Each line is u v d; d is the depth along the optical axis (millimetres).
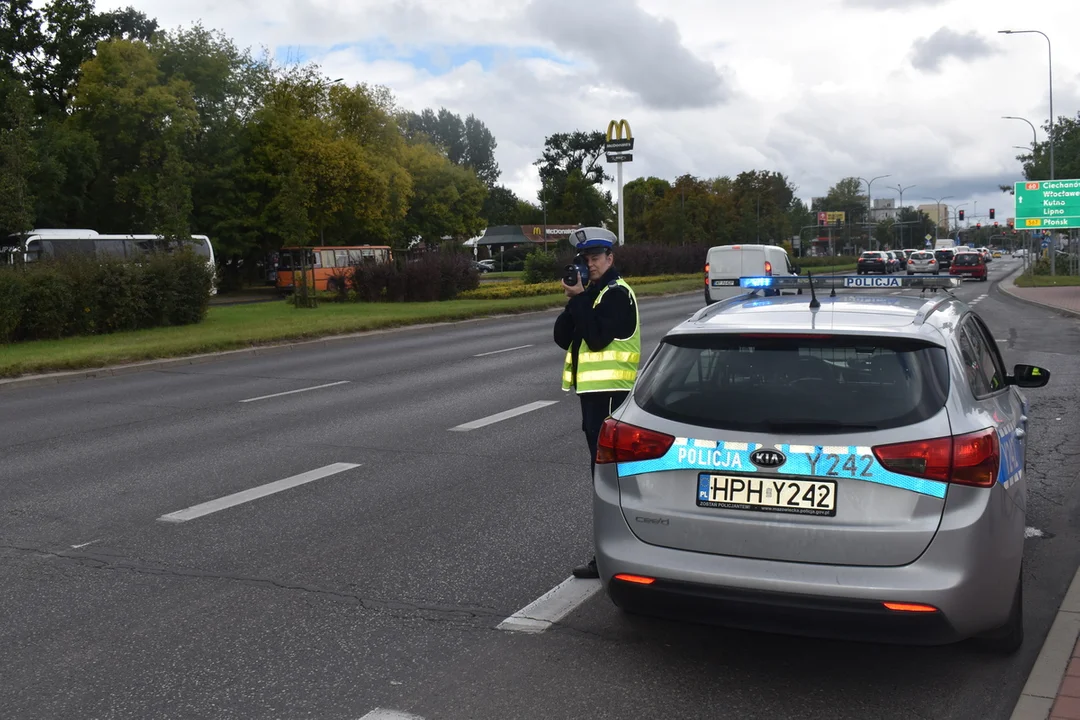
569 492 7188
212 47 49750
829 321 4125
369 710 3781
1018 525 3893
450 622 4695
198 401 12578
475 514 6613
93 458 8867
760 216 81562
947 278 5242
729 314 4473
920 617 3543
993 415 4031
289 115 51500
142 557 5785
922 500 3600
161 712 3793
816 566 3670
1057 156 54406
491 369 15398
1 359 16812
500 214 139750
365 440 9445
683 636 4488
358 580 5320
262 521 6535
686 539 3871
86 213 46562
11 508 7027
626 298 5289
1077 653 4168
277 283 50906
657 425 3992
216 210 48531
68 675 4141
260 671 4160
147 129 46844
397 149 57844
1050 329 21344
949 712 3721
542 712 3742
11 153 24672
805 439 3729
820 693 3891
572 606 4883
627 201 110750
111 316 23641
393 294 36000
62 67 52188
